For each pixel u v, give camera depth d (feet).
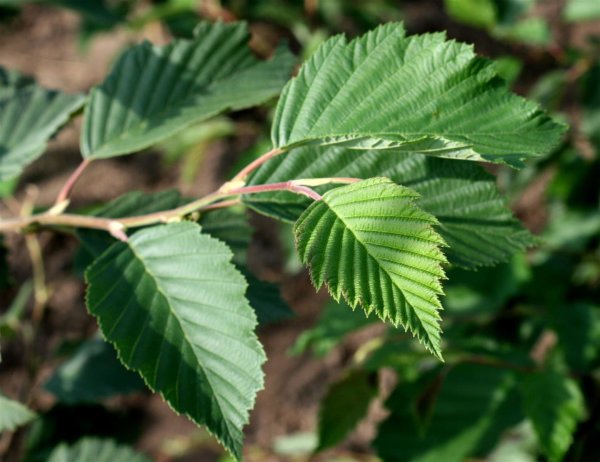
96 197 4.45
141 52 2.14
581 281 2.91
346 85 1.89
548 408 2.30
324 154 1.97
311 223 1.76
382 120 1.87
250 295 2.05
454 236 1.95
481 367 2.49
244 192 1.87
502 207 1.96
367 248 1.74
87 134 2.10
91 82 4.91
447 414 2.48
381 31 1.90
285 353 3.93
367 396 2.38
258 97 2.10
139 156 4.58
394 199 1.74
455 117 1.86
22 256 4.22
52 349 3.94
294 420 3.76
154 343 1.84
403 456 2.46
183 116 2.09
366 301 1.71
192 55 2.14
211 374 1.83
